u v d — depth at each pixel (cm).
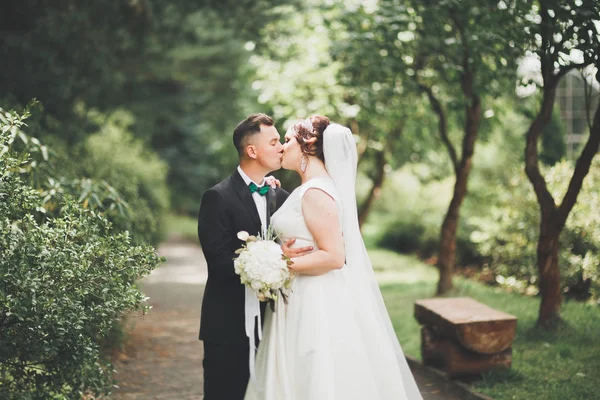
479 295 872
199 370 586
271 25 1099
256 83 1162
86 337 344
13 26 941
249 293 343
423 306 549
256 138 355
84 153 867
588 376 491
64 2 941
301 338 329
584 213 844
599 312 693
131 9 1000
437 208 1512
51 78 951
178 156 2942
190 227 2611
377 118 1049
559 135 1123
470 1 605
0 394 336
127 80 1280
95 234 365
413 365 571
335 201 341
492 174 1232
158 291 1102
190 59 1747
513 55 604
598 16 478
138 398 498
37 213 501
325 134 351
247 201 358
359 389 330
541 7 536
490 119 927
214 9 1051
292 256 331
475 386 485
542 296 630
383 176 1283
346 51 813
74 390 341
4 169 355
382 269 1305
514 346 583
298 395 327
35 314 318
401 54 779
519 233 950
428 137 1234
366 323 343
